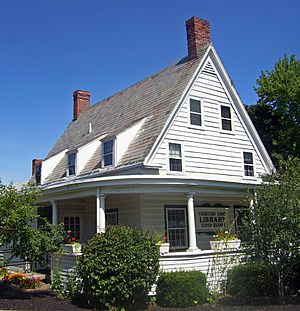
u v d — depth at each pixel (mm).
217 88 18828
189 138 17016
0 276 14102
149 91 20328
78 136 24656
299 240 11117
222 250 13320
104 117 23172
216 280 12906
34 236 11969
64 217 18719
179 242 15742
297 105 30547
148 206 15180
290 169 12070
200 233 16656
